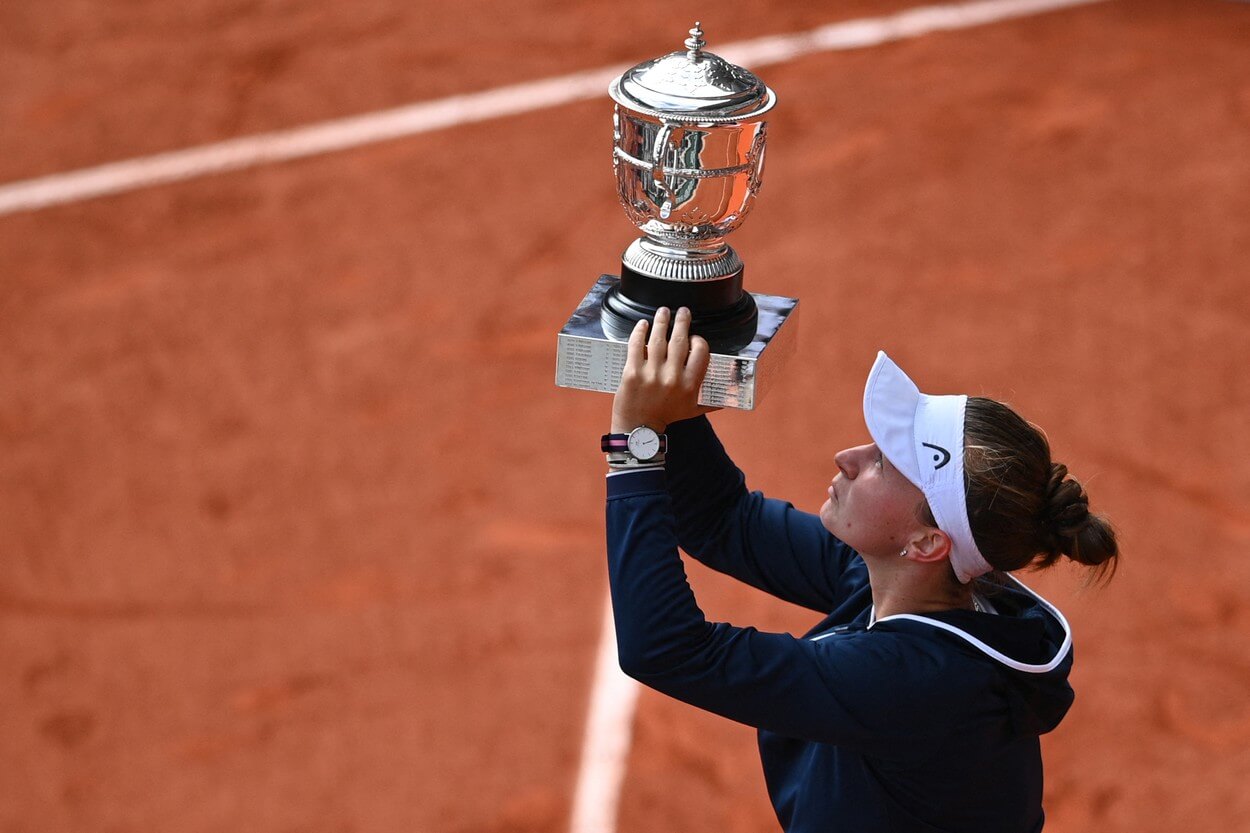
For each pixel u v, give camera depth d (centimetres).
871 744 847
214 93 3959
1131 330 2956
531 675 2202
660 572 842
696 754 2073
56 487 2598
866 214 3366
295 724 2138
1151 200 3391
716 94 855
